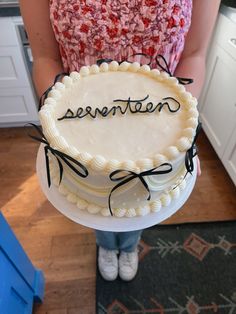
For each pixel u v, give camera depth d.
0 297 0.71
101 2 0.68
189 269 1.19
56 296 1.11
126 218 0.62
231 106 1.39
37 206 1.42
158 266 1.19
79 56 0.77
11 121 1.82
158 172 0.51
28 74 1.59
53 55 0.82
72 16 0.69
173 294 1.11
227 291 1.12
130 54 0.75
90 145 0.55
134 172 0.51
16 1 1.28
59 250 1.25
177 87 0.66
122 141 0.56
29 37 0.80
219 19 1.42
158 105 0.62
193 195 1.47
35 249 1.25
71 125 0.58
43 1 0.73
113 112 0.60
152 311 1.07
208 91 1.63
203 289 1.13
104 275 1.12
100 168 0.51
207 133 1.70
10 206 1.43
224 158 1.51
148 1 0.67
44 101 0.64
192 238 1.29
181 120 0.60
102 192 0.57
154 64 0.78
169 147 0.54
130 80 0.69
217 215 1.39
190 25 0.78
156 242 1.27
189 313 1.06
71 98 0.64
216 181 1.55
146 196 0.58
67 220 1.35
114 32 0.71
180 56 0.82
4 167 1.65
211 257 1.23
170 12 0.69
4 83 1.60
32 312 1.05
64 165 0.56
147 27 0.70
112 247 1.08
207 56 1.60
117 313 1.06
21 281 0.90
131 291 1.12
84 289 1.12
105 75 0.70
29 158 1.70
